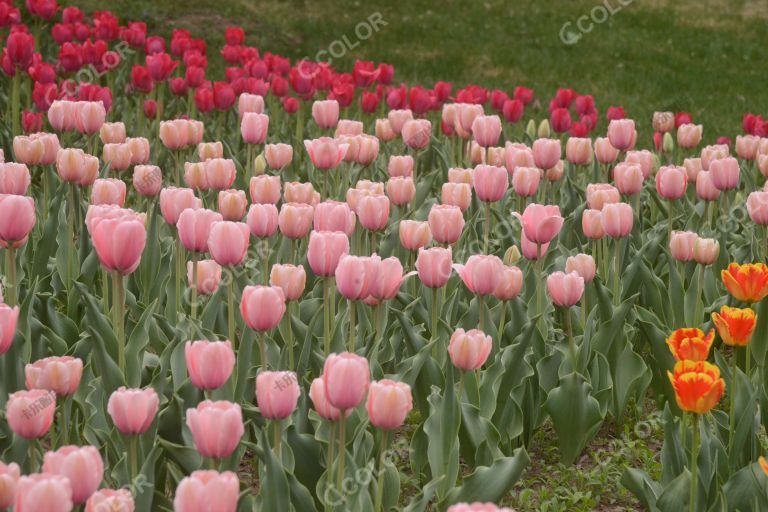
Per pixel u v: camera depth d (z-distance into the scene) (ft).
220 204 17.60
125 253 13.14
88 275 19.33
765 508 13.51
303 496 12.65
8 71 29.45
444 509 13.67
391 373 18.94
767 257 21.72
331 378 10.84
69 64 30.60
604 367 18.03
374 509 12.82
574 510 16.17
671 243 19.42
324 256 14.65
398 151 32.14
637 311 20.17
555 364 17.74
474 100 32.19
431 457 14.33
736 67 63.93
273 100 36.63
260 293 12.68
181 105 36.37
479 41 66.33
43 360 12.26
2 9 33.55
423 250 14.90
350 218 16.15
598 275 20.07
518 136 38.40
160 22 58.44
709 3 81.41
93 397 14.69
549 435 18.71
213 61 54.44
